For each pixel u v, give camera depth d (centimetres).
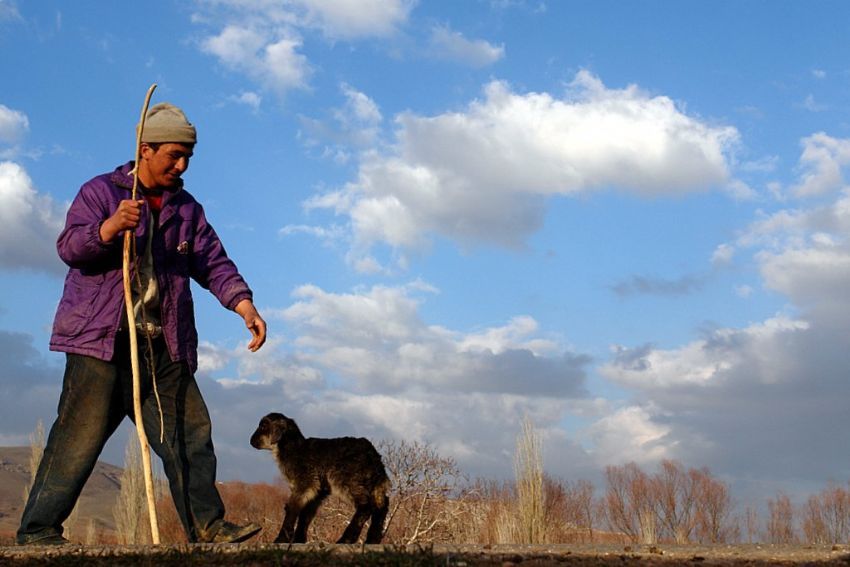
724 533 2131
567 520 2009
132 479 2022
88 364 560
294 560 387
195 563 388
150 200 589
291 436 866
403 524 1925
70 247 550
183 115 589
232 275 623
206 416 598
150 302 576
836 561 426
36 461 1900
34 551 474
